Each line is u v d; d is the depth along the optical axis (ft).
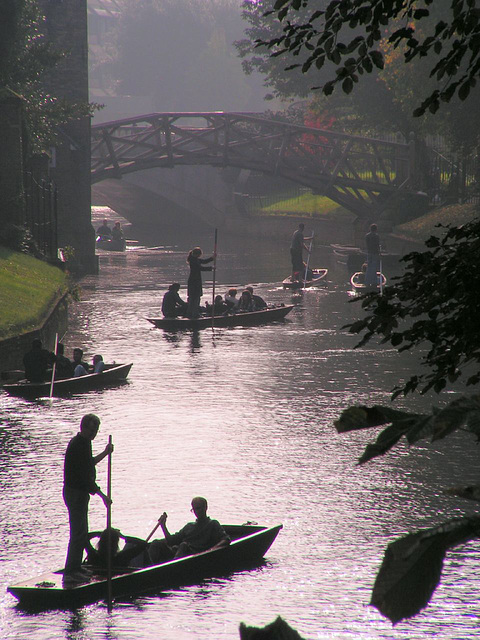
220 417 244.01
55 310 370.32
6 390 273.75
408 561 23.09
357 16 65.67
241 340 376.68
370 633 119.44
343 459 204.33
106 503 138.62
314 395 270.05
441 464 199.31
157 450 212.43
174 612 127.13
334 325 415.23
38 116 564.30
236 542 143.95
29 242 485.15
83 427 136.98
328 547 152.35
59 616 126.00
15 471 194.70
